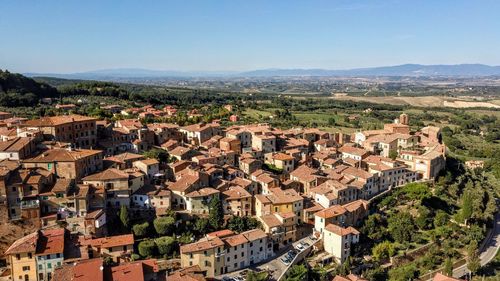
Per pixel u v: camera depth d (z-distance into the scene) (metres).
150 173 152.75
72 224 121.00
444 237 154.12
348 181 168.75
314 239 141.38
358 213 152.00
